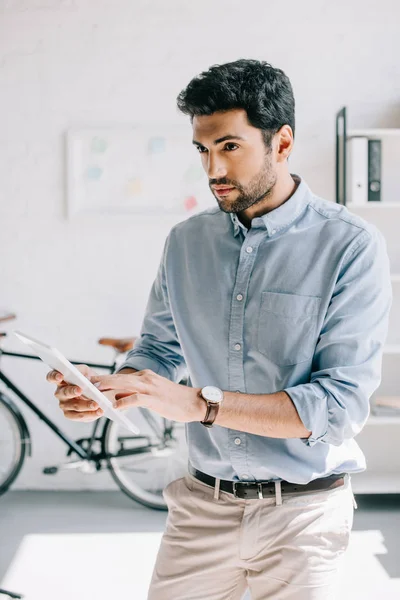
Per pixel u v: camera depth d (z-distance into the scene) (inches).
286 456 50.5
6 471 144.6
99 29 146.6
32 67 147.3
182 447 149.3
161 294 59.1
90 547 124.6
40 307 151.1
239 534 51.9
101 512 141.2
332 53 147.6
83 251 150.3
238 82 46.1
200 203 147.9
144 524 135.0
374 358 49.7
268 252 51.7
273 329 51.1
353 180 139.3
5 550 123.5
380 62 147.7
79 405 47.8
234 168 47.6
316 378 49.2
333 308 50.0
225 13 146.5
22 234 150.0
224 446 51.8
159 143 147.1
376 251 50.1
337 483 52.4
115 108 147.7
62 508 143.2
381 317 50.2
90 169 147.7
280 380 51.2
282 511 51.0
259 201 50.4
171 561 54.8
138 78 147.3
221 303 53.1
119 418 43.6
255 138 47.3
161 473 149.6
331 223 51.0
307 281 50.6
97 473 153.3
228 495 52.6
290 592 50.8
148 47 146.7
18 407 150.6
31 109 147.9
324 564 50.8
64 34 146.7
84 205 148.3
